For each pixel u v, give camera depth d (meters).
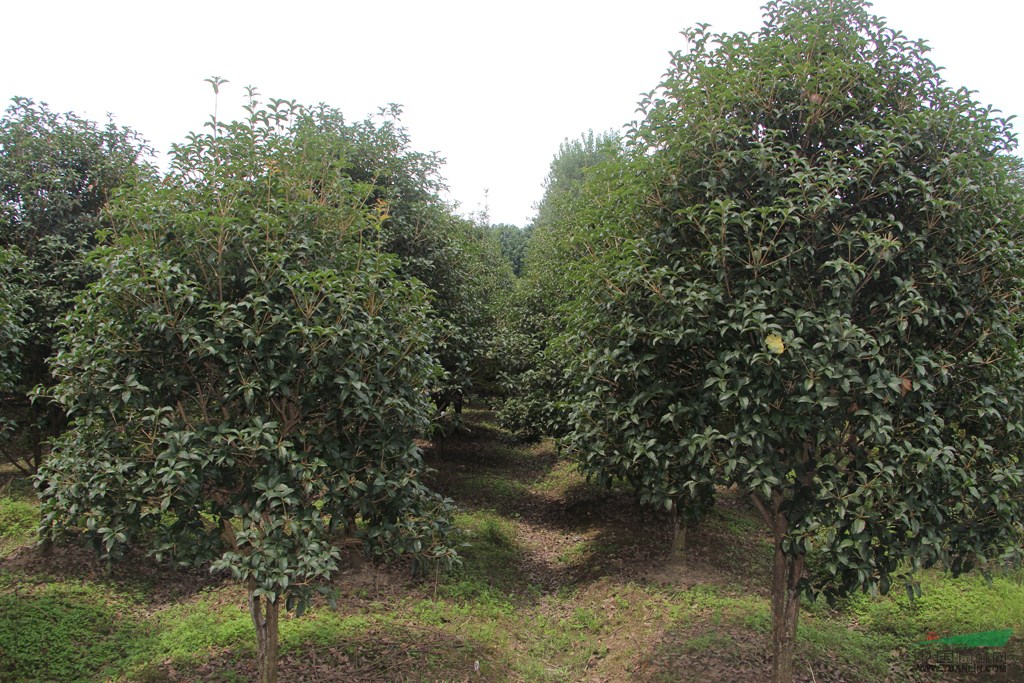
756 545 8.62
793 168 3.92
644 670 5.46
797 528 3.88
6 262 6.82
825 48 4.36
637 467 4.62
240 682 4.78
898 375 3.82
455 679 5.08
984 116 4.20
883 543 3.78
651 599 6.92
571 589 7.84
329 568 3.44
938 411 4.05
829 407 3.64
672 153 4.32
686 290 3.97
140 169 4.61
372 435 4.09
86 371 3.73
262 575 3.33
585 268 4.71
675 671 5.29
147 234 3.84
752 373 3.71
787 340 3.55
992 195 3.89
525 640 6.32
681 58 4.56
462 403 13.87
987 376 3.96
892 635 5.91
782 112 4.18
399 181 9.52
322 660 5.14
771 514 4.66
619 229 4.61
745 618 6.19
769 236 3.98
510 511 10.95
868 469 3.88
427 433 4.62
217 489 3.82
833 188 3.80
